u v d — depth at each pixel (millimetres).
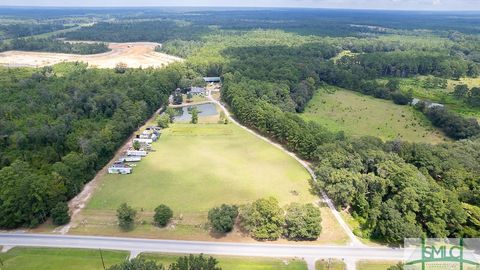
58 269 105125
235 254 112188
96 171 163375
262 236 118062
